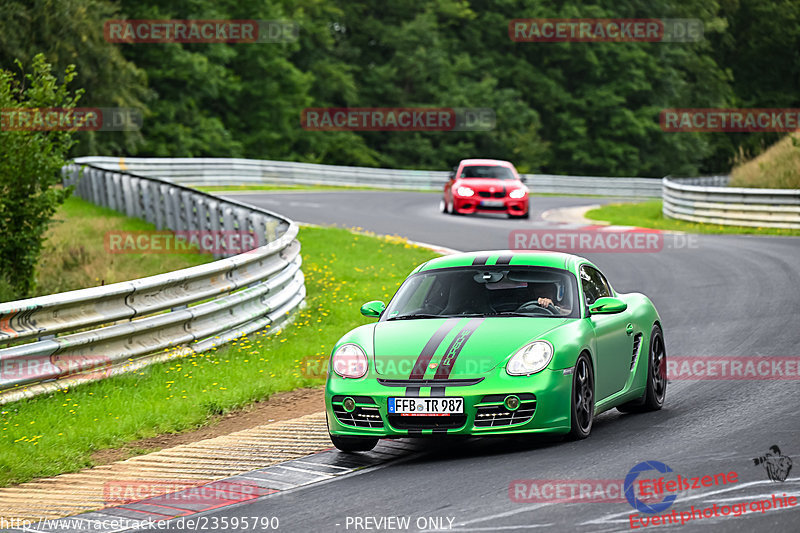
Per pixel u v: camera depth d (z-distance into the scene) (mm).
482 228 96875
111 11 161625
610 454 25922
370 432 27031
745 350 41938
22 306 34656
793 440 26422
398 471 25984
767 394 33312
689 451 25766
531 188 186750
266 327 48188
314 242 80562
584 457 25781
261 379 38719
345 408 27312
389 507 22312
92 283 67938
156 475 27078
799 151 112438
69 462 28688
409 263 71562
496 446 28312
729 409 31453
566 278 30891
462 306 30188
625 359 31328
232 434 31531
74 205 107062
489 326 28391
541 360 26828
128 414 33156
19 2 139875
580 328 28672
